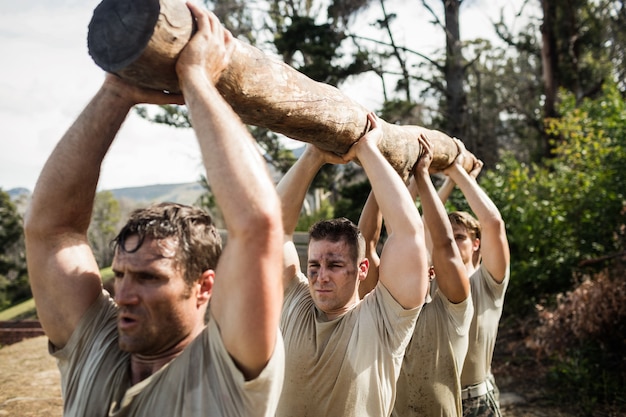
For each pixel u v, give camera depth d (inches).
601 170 307.1
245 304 50.1
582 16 647.8
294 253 97.0
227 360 51.3
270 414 54.1
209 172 50.7
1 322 408.8
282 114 73.0
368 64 641.0
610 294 227.9
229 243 51.5
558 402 214.5
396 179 83.6
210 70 56.5
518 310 318.0
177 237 53.0
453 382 109.7
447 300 108.7
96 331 58.0
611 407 207.2
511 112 871.1
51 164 57.8
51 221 58.0
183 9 53.6
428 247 136.8
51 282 58.1
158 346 53.4
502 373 251.9
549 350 246.2
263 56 67.9
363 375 79.6
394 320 80.0
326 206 811.4
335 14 661.9
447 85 687.1
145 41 50.9
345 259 85.1
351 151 90.0
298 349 84.6
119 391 53.6
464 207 326.0
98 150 58.6
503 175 364.2
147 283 51.9
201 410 51.2
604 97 349.4
